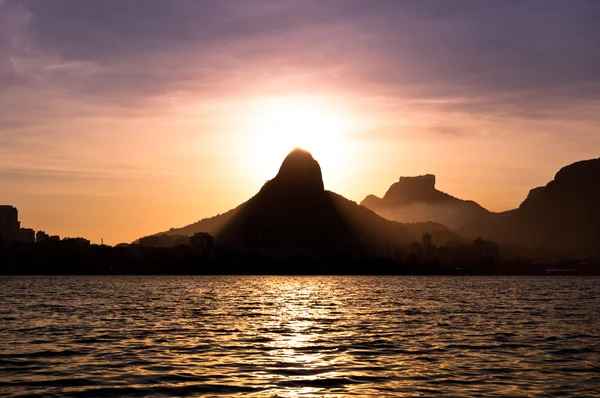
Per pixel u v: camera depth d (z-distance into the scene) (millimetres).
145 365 62219
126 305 160250
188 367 61219
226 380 55094
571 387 52406
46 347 74562
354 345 78000
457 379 55719
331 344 79000
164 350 72375
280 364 63156
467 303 177375
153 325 103188
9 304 160375
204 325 104000
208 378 55875
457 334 90875
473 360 66000
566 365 62781
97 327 99062
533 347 75938
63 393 50312
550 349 74188
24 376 56656
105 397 49094
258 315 128875
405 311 142625
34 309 141875
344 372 58969
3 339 82438
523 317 123750
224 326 102562
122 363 63219
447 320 116125
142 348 74000
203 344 78062
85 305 158625
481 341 82062
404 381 54812
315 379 55656
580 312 139125
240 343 79312
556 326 103688
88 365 62094
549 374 58000
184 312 136000
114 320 112875
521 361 65312
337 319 119062
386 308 154250
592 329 98562
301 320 116188
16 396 49281
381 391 50969
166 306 157625
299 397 49000
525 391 50938
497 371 59469
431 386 52844
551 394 49969
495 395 49562
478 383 54000
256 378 56000
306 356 68438
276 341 81750
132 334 88812
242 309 148625
